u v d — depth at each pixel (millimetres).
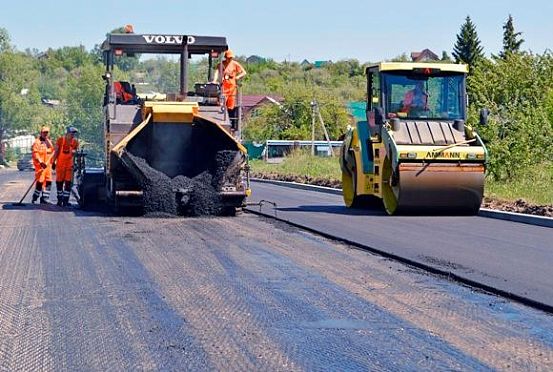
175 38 21250
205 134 19828
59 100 131875
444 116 20438
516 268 12031
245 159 19688
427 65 20422
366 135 21266
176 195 19375
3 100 99000
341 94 92438
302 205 23391
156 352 7762
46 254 13500
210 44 21375
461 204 19438
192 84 21734
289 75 117125
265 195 28641
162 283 10992
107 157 20469
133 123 20125
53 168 24062
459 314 9289
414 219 18906
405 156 19031
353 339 8211
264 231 16531
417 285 10914
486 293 10438
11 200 26000
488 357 7633
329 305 9680
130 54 21219
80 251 13828
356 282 11094
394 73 20469
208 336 8305
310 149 63000
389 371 7215
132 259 12969
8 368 7324
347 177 22609
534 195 23688
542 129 26516
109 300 9938
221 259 12969
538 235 15898
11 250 13961
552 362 7496
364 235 15688
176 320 8953
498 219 18984
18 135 101812
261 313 9289
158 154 19797
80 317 9094
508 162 26234
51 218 19172
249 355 7660
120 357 7617
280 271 11891
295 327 8672
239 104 21453
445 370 7246
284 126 73438
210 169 19875
